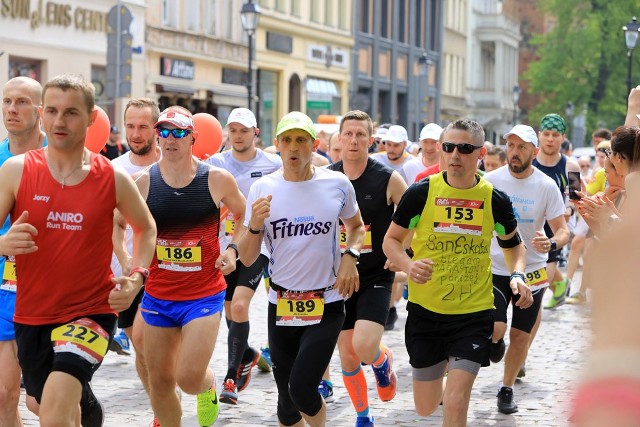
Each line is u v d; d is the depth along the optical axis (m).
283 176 13.30
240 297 17.28
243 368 17.80
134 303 16.31
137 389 18.55
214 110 83.56
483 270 13.04
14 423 12.44
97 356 10.24
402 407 17.45
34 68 61.22
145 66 71.62
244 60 87.69
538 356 22.55
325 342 12.78
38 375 10.63
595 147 40.75
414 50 133.38
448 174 13.00
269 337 13.38
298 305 12.96
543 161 22.19
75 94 10.16
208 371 14.75
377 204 15.61
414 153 44.41
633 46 65.88
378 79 121.38
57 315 10.38
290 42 97.06
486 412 17.19
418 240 13.20
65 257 10.27
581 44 118.38
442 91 151.50
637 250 2.78
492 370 21.02
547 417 16.80
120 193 10.49
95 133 19.59
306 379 12.55
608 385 2.70
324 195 13.16
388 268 15.41
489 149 25.28
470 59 170.00
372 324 14.92
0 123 57.81
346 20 110.75
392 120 124.88
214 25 81.94
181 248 13.20
